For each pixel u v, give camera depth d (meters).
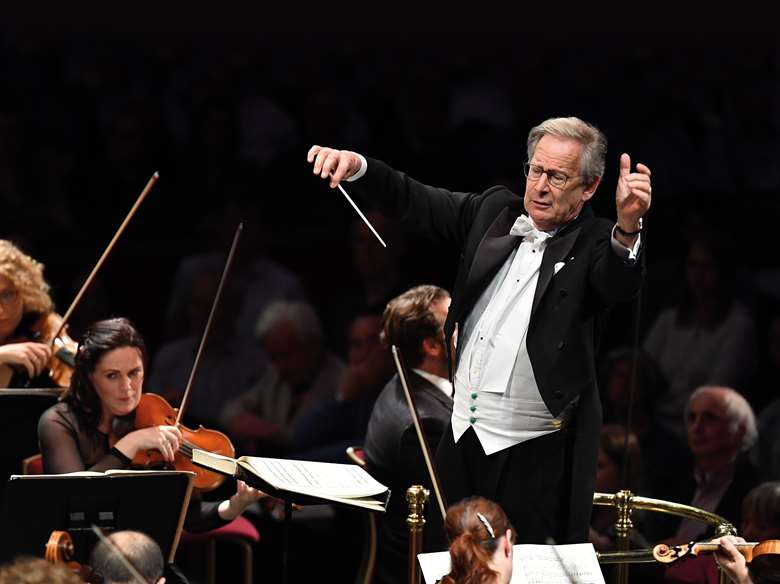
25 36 27.30
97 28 27.75
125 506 11.30
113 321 13.07
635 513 16.06
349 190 24.41
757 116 26.72
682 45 28.02
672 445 17.61
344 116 25.75
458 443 11.24
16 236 22.88
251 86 27.05
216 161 24.86
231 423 19.81
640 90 27.30
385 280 21.33
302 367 20.31
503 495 11.05
